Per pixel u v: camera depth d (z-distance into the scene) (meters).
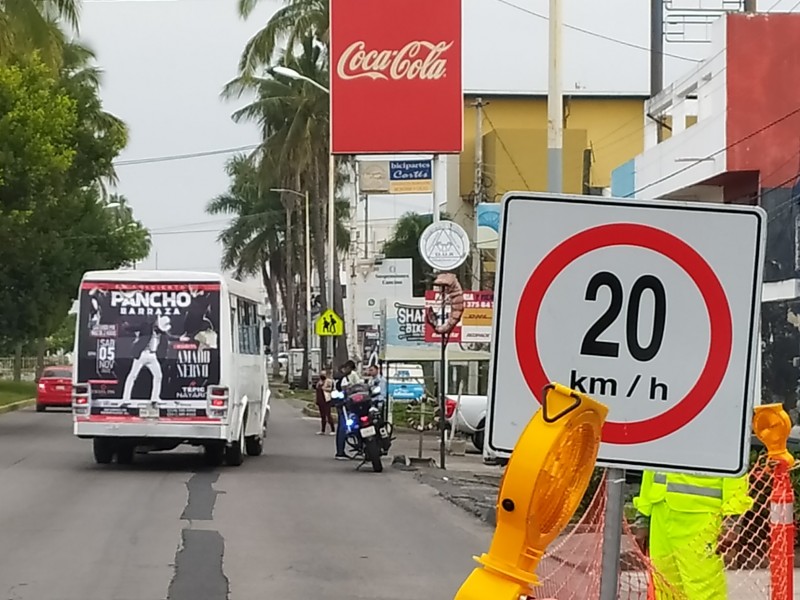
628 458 4.23
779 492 6.06
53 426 31.88
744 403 4.24
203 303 19.16
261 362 23.81
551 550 8.82
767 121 20.97
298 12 41.03
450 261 20.50
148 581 10.11
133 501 15.55
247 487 17.47
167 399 19.05
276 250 71.44
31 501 15.44
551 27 16.80
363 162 29.95
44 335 46.78
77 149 35.00
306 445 26.62
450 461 22.97
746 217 4.26
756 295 4.26
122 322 19.12
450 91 26.05
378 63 25.97
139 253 50.38
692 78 23.59
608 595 4.25
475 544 12.45
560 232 4.26
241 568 10.79
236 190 69.44
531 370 4.23
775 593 6.05
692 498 6.46
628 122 61.53
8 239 29.16
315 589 9.90
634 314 4.25
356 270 54.50
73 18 29.38
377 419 20.64
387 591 9.87
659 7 29.33
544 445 3.37
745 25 21.08
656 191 24.17
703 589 6.45
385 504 15.77
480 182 53.59
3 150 27.36
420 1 25.94
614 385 4.24
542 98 60.94
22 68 28.94
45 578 10.20
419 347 29.17
